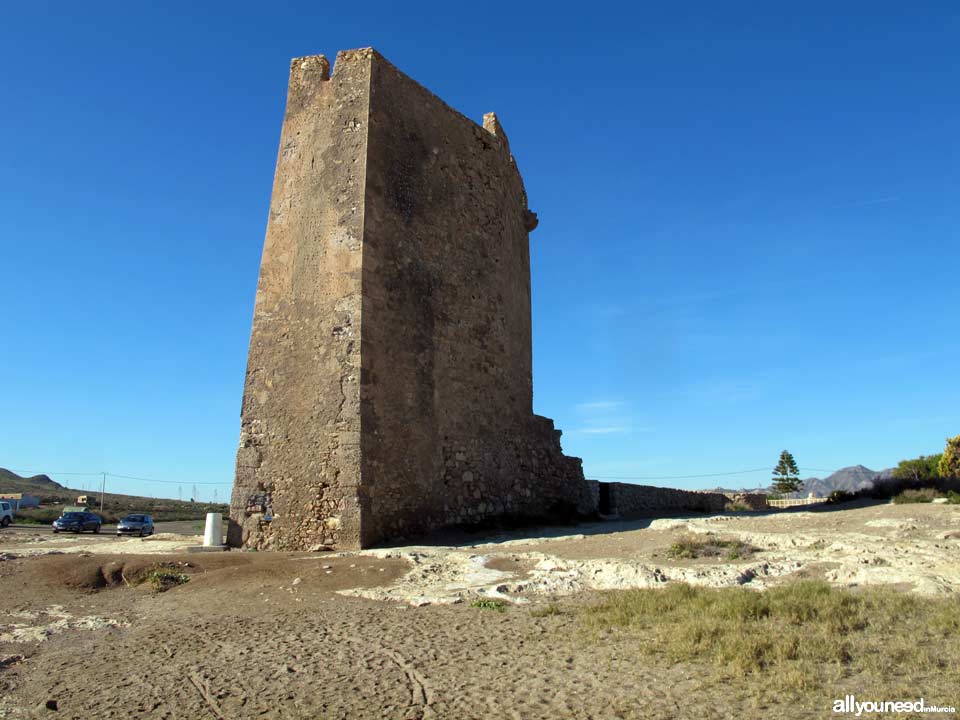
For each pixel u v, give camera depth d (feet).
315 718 20.71
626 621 27.22
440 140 66.54
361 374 52.47
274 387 55.52
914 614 24.98
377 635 28.53
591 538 48.16
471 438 64.44
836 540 39.09
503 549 45.03
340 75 60.49
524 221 82.89
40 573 41.14
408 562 41.47
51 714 22.29
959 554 33.76
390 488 53.21
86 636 31.17
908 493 65.87
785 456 200.03
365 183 56.29
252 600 36.35
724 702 19.06
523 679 22.58
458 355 64.44
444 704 21.11
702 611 27.02
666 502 111.45
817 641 22.22
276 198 60.49
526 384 77.46
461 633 28.09
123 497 309.42
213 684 24.17
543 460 77.20
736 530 45.85
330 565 41.86
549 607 30.53
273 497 53.06
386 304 56.29
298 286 56.95
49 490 311.47
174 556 45.37
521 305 78.95
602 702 20.11
